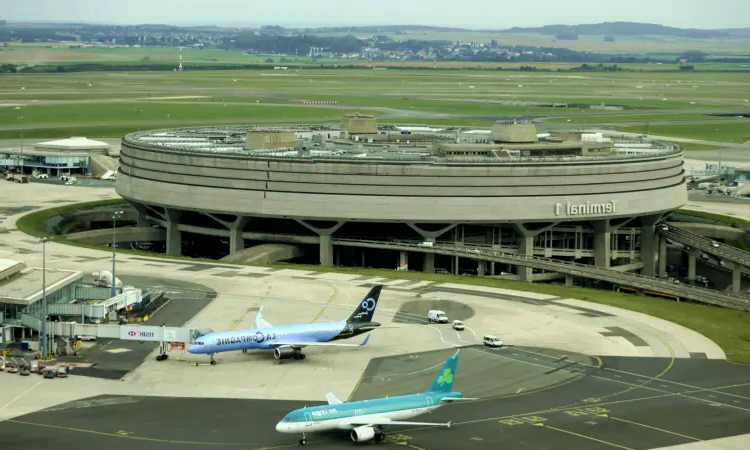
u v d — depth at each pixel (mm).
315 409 106062
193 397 121188
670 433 111500
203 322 156750
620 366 137375
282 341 138125
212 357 135875
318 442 106688
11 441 104750
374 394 123625
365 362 137500
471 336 151625
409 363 137125
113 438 106312
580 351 144375
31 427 109250
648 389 127375
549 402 121562
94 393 121750
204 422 112125
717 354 144500
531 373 133375
